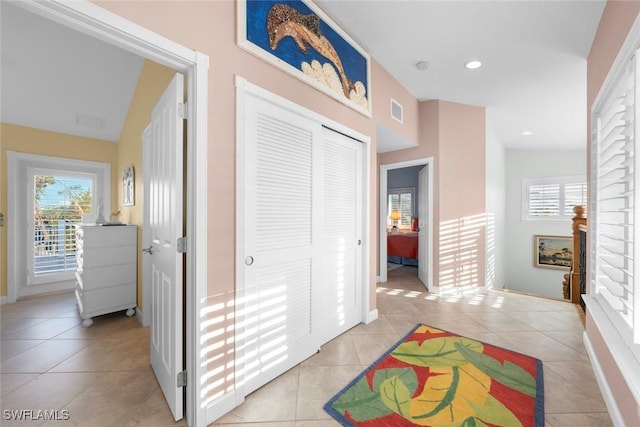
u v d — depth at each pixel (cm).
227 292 154
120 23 113
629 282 138
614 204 173
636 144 113
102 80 299
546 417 148
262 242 175
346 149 253
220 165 150
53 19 104
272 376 182
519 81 321
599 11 203
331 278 237
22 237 353
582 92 345
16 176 340
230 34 154
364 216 275
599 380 175
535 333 252
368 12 219
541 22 220
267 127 177
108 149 403
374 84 285
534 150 604
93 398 164
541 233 591
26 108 318
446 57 276
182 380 147
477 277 391
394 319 287
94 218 401
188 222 142
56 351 218
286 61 185
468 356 211
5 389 172
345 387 174
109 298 279
